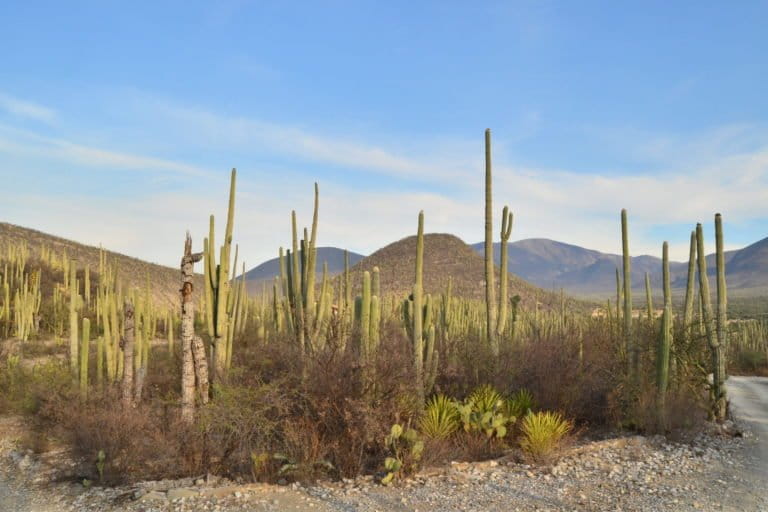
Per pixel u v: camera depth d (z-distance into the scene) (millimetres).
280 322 14648
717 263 12969
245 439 8117
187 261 9320
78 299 13727
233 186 10555
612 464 8680
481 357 11812
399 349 9383
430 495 7211
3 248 44656
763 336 38531
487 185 13078
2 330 25125
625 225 12930
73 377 12734
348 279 11562
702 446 10195
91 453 8250
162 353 19922
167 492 7328
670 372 12742
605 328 14469
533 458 8711
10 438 10688
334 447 8172
